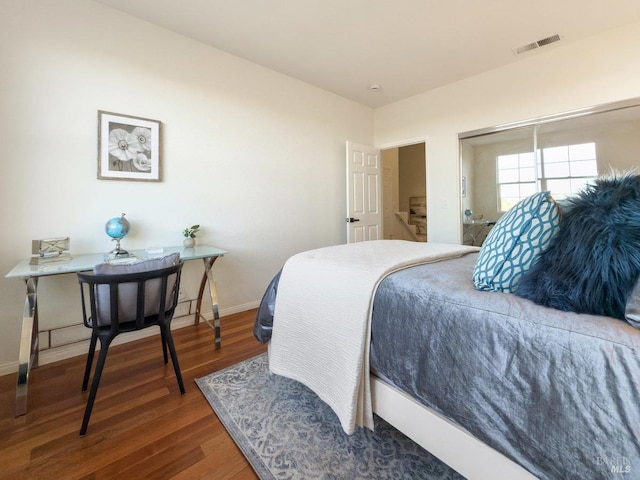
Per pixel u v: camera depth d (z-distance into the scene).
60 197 1.98
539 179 3.01
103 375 1.78
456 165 3.52
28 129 1.86
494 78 3.17
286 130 3.28
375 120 4.34
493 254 0.99
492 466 0.81
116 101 2.17
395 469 1.11
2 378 1.78
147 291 1.47
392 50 2.78
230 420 1.38
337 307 1.23
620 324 0.68
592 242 0.75
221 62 2.73
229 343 2.24
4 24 1.77
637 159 2.49
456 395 0.87
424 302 0.99
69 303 2.04
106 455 1.19
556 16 2.31
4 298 1.83
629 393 0.59
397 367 1.03
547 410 0.69
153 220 2.38
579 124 2.75
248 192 2.98
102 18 2.10
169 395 1.58
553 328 0.72
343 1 2.12
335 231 3.88
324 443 1.24
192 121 2.56
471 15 2.29
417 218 6.96
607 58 2.54
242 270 2.97
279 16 2.27
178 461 1.16
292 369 1.45
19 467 1.13
